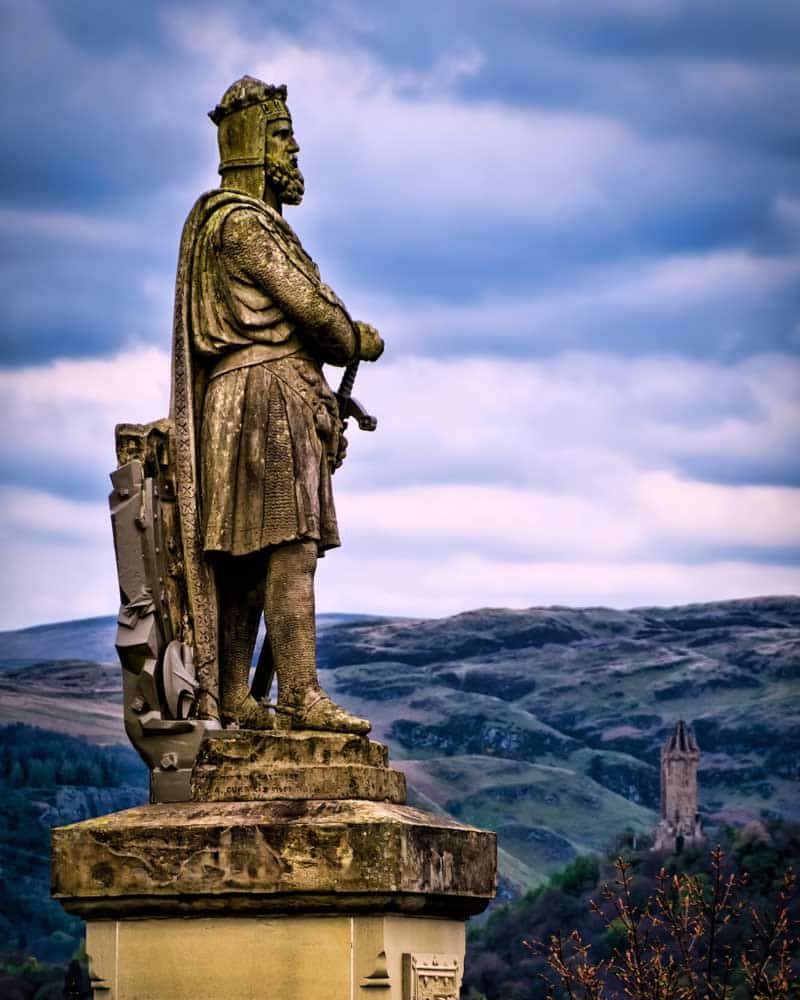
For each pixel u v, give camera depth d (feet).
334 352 63.72
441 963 59.98
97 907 59.41
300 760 60.13
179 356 62.90
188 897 58.54
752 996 92.73
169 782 60.95
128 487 62.54
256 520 61.82
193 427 62.75
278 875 57.77
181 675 61.93
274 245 62.85
